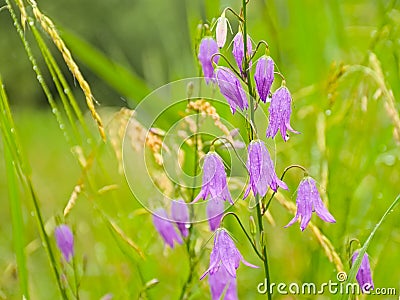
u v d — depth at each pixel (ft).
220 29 2.08
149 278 2.79
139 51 10.43
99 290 2.87
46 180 4.43
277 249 2.97
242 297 2.86
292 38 3.61
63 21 11.69
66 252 2.42
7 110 2.36
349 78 2.90
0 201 4.20
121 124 2.44
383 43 2.96
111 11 10.98
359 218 2.90
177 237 2.47
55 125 5.58
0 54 8.07
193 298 2.61
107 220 2.46
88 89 2.20
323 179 2.68
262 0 3.15
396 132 2.61
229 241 2.10
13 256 3.01
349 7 3.76
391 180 2.94
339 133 2.90
